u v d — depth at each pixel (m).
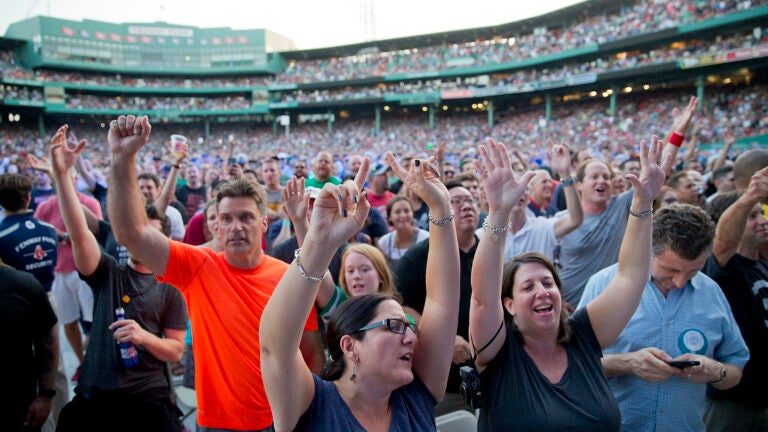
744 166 4.24
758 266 3.30
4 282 3.15
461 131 47.53
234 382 2.74
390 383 1.88
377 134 50.88
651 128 35.59
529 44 46.28
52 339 3.41
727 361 2.79
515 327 2.60
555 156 4.99
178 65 60.03
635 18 39.34
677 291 2.82
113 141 2.50
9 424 3.12
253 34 60.09
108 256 3.42
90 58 56.75
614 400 2.40
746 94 34.66
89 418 3.19
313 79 56.53
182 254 2.84
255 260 3.01
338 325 1.98
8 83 49.06
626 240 2.59
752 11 31.42
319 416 1.85
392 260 5.46
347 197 1.65
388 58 54.69
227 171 9.97
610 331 2.54
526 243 5.16
